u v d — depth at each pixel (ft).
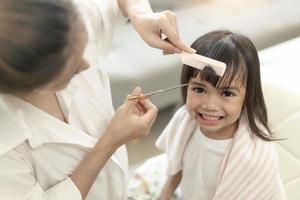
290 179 2.78
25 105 1.66
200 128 2.36
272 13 5.17
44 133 1.71
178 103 4.63
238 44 2.06
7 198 1.54
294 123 2.81
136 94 1.97
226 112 2.12
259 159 2.21
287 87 2.92
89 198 2.05
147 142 4.61
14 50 1.27
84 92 1.98
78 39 1.37
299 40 3.66
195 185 2.55
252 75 2.11
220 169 2.31
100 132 2.06
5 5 1.26
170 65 4.41
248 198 2.24
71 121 1.90
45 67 1.31
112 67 4.29
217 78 1.99
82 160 1.83
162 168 3.26
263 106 2.31
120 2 2.28
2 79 1.33
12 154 1.58
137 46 4.62
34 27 1.26
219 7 5.22
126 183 2.24
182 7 5.20
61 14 1.31
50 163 1.78
